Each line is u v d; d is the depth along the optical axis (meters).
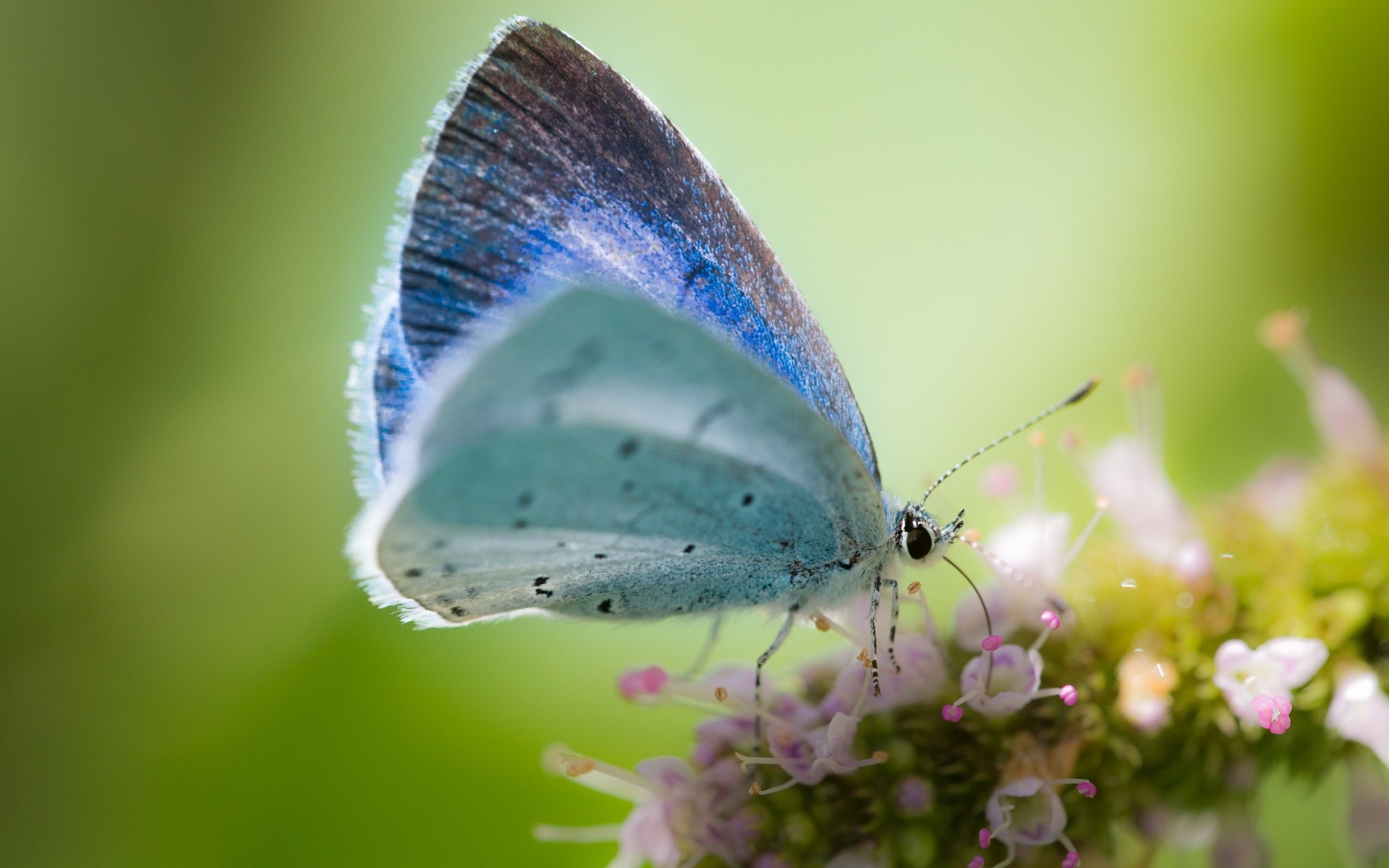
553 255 0.13
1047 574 0.13
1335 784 0.13
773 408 0.13
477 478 0.13
